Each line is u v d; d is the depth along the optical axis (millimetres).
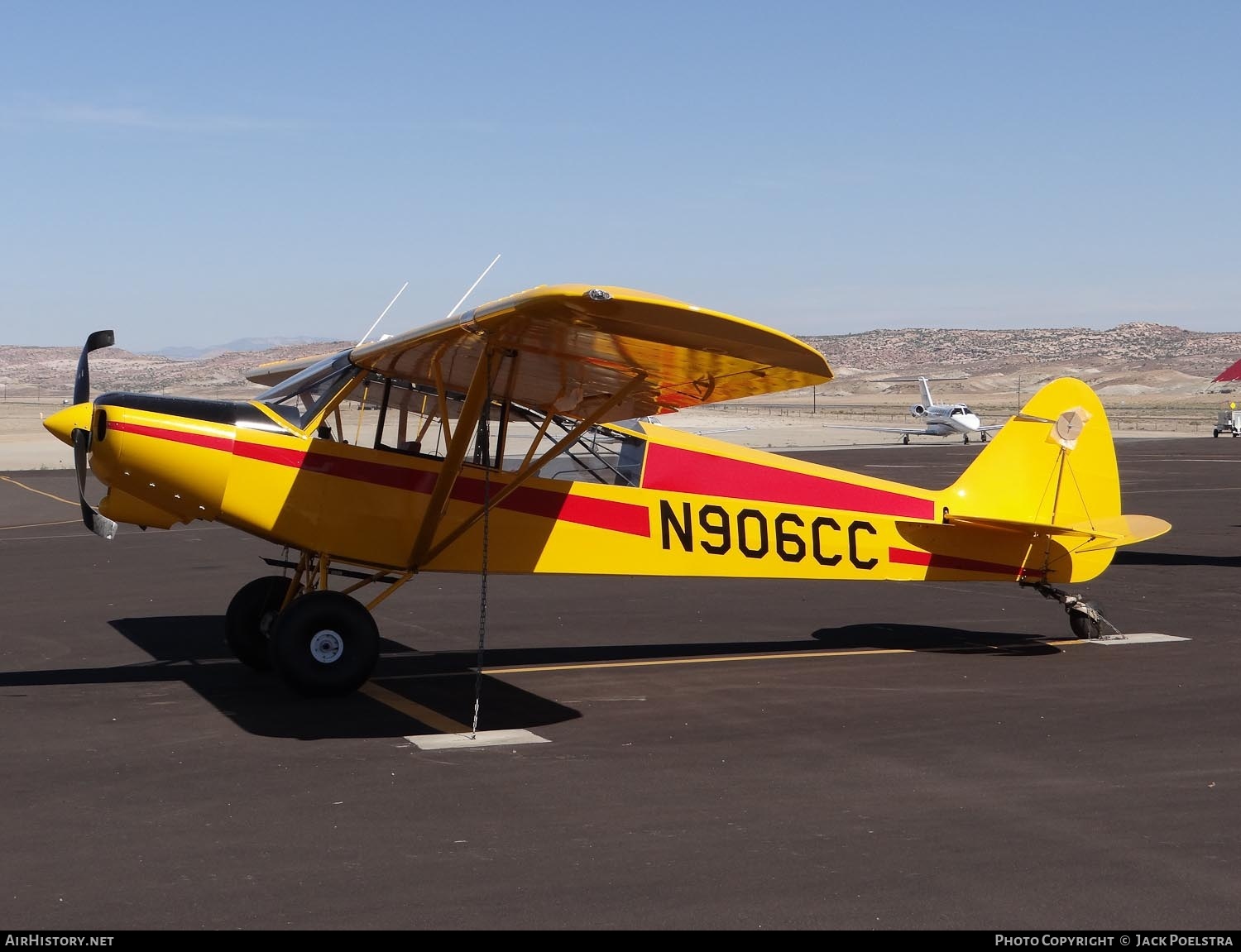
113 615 11703
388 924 4277
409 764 6434
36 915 4348
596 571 9062
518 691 8352
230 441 8047
